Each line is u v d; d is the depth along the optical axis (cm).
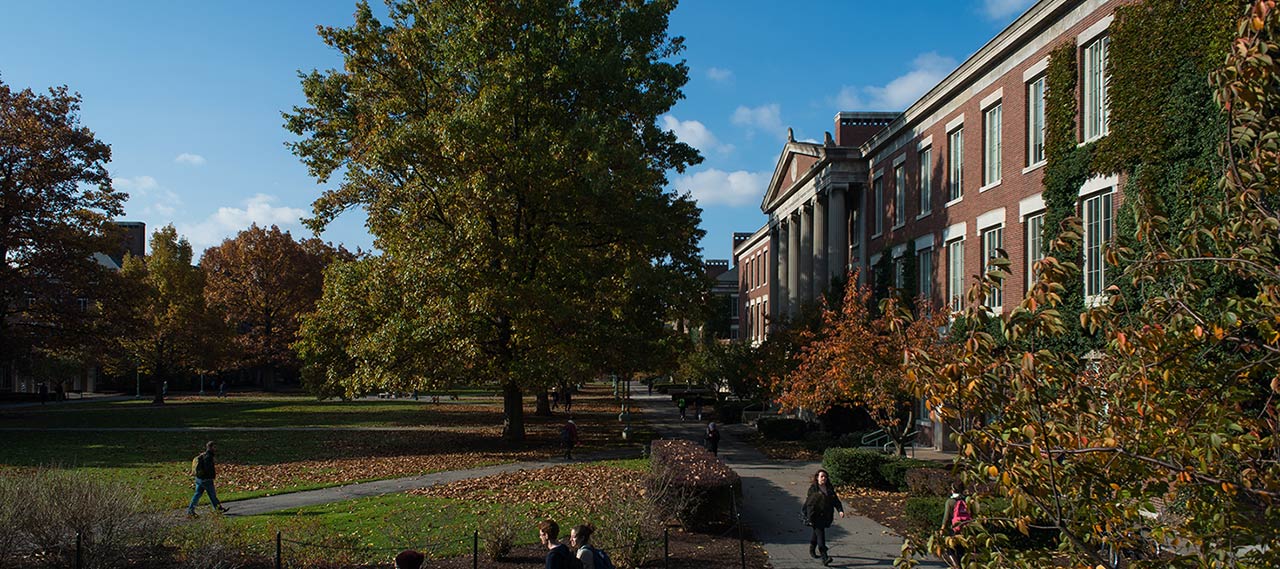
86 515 1213
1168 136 1770
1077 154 2111
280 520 1680
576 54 3055
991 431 563
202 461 1772
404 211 3128
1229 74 582
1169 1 1781
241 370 9500
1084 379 687
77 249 4559
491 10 2923
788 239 5416
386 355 2911
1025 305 550
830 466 2259
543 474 2386
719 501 1608
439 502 1912
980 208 2694
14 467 2511
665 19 3262
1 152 4319
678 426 4450
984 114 2711
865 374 2259
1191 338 572
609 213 3030
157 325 6128
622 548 1338
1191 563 532
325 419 4725
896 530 1662
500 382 3312
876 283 3641
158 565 1245
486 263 2900
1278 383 502
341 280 3212
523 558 1377
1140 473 546
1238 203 576
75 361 6419
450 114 2947
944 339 2156
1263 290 552
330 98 3275
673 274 3155
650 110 3120
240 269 7756
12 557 1199
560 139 2958
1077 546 537
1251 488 511
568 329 3027
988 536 565
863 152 3869
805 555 1457
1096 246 2034
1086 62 2148
